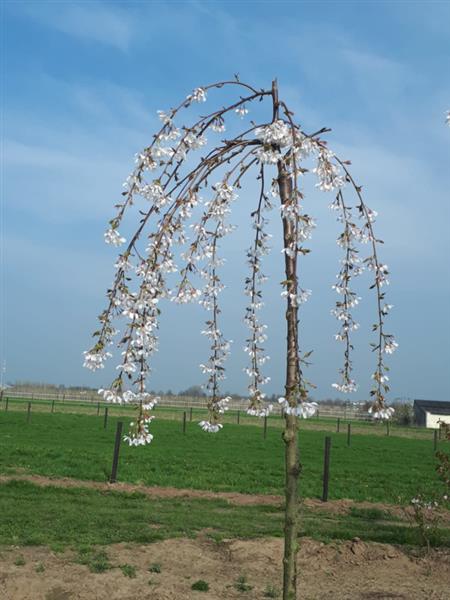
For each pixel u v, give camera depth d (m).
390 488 19.86
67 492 16.14
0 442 28.28
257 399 5.29
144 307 4.51
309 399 4.41
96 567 8.65
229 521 12.48
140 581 8.27
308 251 4.58
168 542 10.24
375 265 5.00
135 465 22.28
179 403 75.75
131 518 12.30
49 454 23.70
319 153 4.96
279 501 15.91
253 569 9.12
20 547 9.63
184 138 4.91
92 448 27.42
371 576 8.91
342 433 48.16
